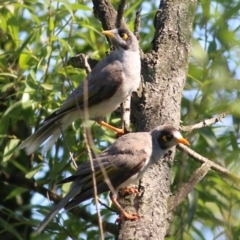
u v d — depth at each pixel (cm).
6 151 1268
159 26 1110
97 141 1338
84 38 1431
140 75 1083
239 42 648
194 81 1181
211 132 1180
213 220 1265
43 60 1337
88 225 1338
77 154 1329
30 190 1389
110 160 936
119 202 908
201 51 750
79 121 1279
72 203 895
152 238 833
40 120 1334
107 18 1168
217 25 665
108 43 1334
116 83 1109
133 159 935
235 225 1228
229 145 1220
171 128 967
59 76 1378
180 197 919
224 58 687
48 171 1464
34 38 1366
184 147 1045
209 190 1355
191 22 945
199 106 1119
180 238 1092
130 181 932
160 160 976
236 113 747
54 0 1277
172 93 1036
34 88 1291
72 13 1242
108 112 1150
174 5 1120
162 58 1070
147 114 1020
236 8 651
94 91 1120
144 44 1373
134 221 854
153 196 902
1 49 1437
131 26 1362
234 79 678
